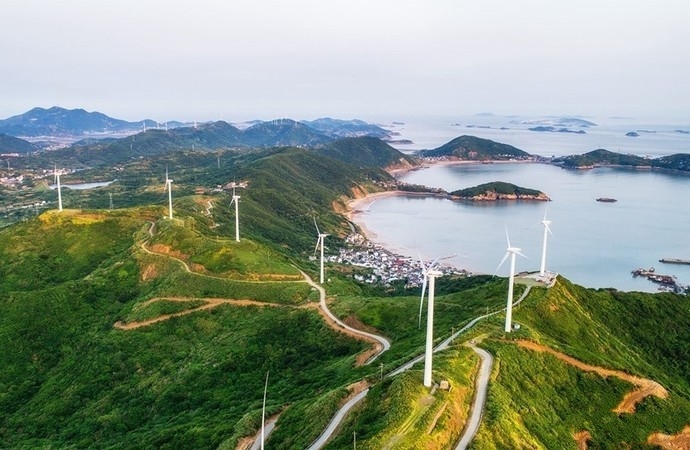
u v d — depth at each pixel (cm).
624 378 10425
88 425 11544
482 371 8931
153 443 9438
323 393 9419
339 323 13688
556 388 9650
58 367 14500
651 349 14138
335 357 12325
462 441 6812
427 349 7606
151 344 14425
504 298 13638
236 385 11912
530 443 7206
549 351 10538
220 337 14150
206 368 12638
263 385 11650
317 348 12875
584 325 13112
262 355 12862
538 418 8238
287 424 8412
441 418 6912
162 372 13138
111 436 10856
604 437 9050
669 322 15200
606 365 10538
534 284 14425
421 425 6638
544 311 12862
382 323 13462
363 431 6794
